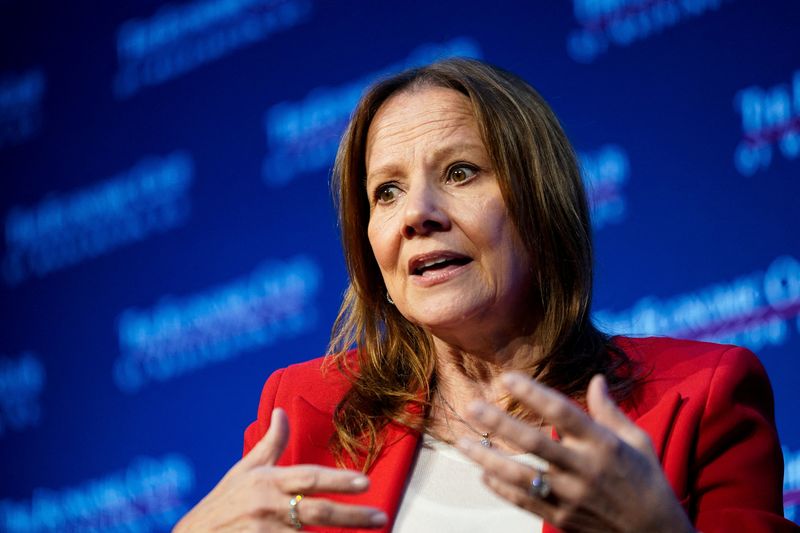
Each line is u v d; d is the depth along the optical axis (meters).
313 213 9.49
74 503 10.15
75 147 10.57
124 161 10.36
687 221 8.00
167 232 10.05
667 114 8.20
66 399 10.29
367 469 4.09
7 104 10.92
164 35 10.34
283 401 4.58
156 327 10.00
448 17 9.17
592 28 8.57
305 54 9.71
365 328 4.57
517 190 4.04
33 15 10.90
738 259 7.81
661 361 4.18
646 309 8.01
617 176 8.27
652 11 8.34
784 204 7.74
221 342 9.67
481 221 3.97
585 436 2.82
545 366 4.12
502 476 2.84
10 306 10.62
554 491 2.85
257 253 9.66
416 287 4.03
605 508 2.88
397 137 4.15
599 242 8.20
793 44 7.88
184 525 3.21
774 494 3.87
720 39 8.10
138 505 9.86
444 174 4.08
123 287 10.16
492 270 3.99
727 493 3.82
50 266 10.55
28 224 10.70
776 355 7.60
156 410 9.88
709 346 4.21
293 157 9.65
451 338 4.16
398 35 9.36
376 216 4.21
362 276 4.54
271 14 9.91
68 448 10.20
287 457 4.22
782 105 7.84
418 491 4.00
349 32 9.55
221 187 9.90
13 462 10.41
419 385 4.33
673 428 3.84
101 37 10.62
